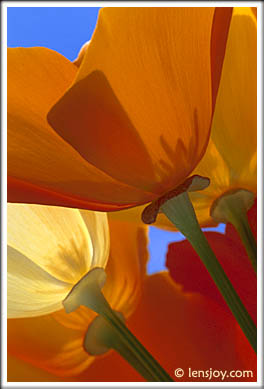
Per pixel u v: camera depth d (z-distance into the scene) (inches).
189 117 3.0
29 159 2.9
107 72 2.8
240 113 3.5
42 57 2.9
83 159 3.0
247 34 3.5
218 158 3.6
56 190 3.0
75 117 2.8
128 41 2.8
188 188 3.1
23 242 3.3
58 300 3.5
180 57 2.9
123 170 3.0
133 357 3.5
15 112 2.9
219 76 3.0
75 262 3.5
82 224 3.5
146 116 2.9
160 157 3.0
